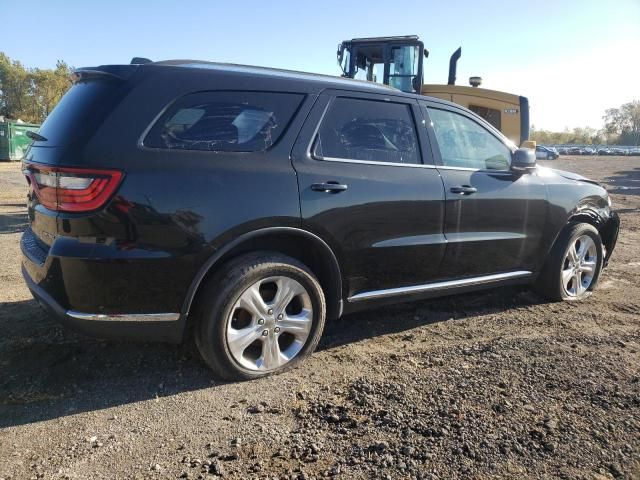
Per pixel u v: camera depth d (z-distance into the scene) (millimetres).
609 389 3018
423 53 9148
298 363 3387
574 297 4910
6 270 5578
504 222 4262
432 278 3967
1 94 60875
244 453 2492
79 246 2756
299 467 2379
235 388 3123
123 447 2551
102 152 2771
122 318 2861
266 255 3180
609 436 2574
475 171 4137
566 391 3002
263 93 3283
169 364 3418
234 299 3049
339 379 3229
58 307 2852
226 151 3066
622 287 5402
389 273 3697
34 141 3293
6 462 2432
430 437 2568
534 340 3795
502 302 4789
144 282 2838
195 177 2918
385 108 3783
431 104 4062
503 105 9094
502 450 2461
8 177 18734
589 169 33500
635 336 3920
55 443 2580
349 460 2418
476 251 4125
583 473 2318
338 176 3387
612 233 5414
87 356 3484
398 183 3643
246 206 3023
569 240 4723
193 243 2898
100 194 2738
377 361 3492
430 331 4066
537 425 2660
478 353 3564
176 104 2988
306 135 3354
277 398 3006
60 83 60344
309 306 3359
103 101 2912
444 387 3062
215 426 2727
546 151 49094
